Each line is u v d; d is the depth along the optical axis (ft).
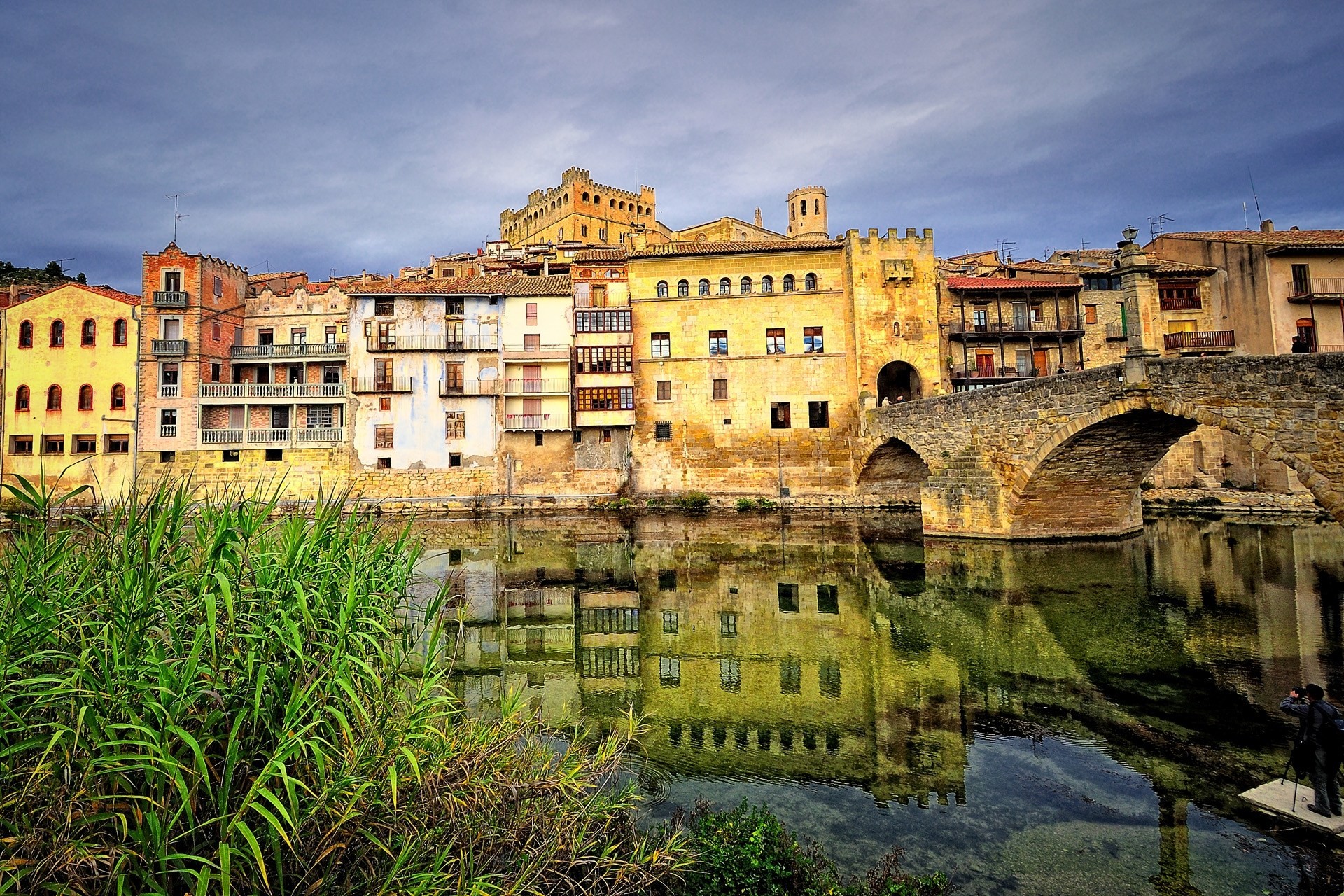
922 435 127.03
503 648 60.44
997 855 28.76
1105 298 178.91
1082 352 176.24
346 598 23.77
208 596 18.86
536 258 226.79
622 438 175.22
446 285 176.65
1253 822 31.17
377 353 171.53
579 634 65.05
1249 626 64.03
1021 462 102.17
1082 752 38.99
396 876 18.35
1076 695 48.08
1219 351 165.68
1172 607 71.10
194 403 165.78
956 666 54.80
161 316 167.22
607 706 46.52
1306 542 106.93
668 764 37.63
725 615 71.77
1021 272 191.42
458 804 21.56
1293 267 160.56
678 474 172.45
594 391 171.94
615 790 32.99
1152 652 57.06
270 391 168.76
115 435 165.48
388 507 161.38
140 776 18.39
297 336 183.11
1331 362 61.11
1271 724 42.50
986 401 109.19
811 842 29.55
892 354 163.22
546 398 174.81
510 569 95.96
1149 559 95.81
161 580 20.74
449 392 171.63
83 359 167.12
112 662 18.54
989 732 42.24
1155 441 92.43
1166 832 30.48
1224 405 70.95
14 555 21.07
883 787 35.09
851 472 167.53
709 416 172.86
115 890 16.62
